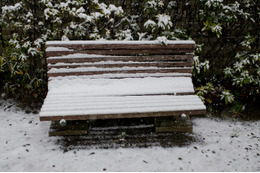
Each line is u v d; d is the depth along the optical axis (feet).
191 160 8.32
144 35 11.68
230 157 8.54
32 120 10.50
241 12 11.91
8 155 8.36
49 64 9.68
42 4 12.63
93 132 9.68
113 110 8.32
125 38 11.63
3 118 10.58
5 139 9.20
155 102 8.95
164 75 10.30
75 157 8.32
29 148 8.72
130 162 8.13
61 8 11.15
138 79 10.18
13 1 12.63
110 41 9.68
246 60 12.13
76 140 9.19
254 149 8.99
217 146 9.08
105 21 13.25
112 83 9.98
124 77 10.17
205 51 14.32
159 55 10.04
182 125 9.61
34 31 13.11
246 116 11.28
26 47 11.95
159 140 9.26
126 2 13.20
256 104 12.27
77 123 9.74
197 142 9.25
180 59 10.13
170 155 8.51
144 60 10.07
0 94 12.48
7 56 13.23
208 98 12.17
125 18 12.53
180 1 13.01
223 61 14.48
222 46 13.84
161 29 11.96
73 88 9.71
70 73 9.87
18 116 10.78
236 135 9.74
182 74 10.32
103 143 9.04
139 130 9.84
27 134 9.53
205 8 11.39
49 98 9.06
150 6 11.43
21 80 13.01
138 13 13.25
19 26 12.50
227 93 11.43
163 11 13.17
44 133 9.61
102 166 7.94
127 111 8.31
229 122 10.79
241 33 13.62
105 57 9.88
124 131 9.75
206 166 8.08
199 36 13.79
